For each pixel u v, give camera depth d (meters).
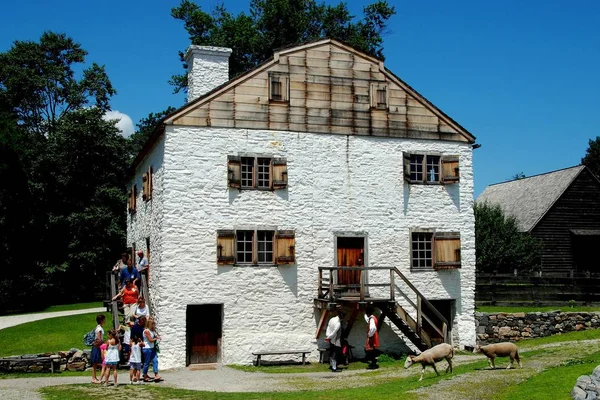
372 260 22.94
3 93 44.16
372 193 23.17
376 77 23.70
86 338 19.89
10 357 19.28
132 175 29.39
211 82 23.83
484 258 31.42
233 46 40.59
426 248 23.77
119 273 24.19
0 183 39.19
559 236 36.28
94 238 42.00
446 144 24.30
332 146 22.91
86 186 43.44
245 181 21.95
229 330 21.14
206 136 21.53
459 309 23.80
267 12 40.25
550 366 16.16
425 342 21.98
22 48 48.16
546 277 29.00
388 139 23.58
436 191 23.97
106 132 44.12
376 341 20.48
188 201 21.14
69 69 51.56
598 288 28.62
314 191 22.53
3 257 40.50
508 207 40.84
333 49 23.30
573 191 37.12
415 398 12.92
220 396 14.64
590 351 19.12
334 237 22.56
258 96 22.25
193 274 20.95
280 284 21.81
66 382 17.17
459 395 13.04
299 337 21.77
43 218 41.97
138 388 16.06
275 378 18.16
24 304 41.53
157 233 21.69
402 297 23.09
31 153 42.00
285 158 22.23
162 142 21.59
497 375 15.03
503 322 24.48
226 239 21.22
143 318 17.80
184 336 20.67
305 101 22.77
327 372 19.48
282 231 21.84
